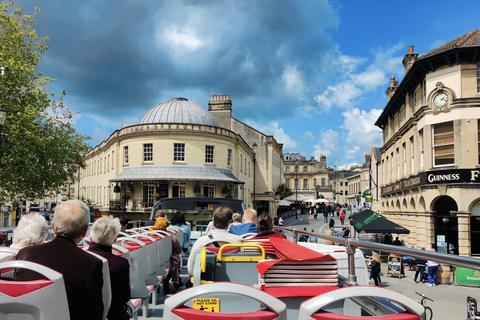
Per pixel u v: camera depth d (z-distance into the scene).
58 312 2.31
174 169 32.91
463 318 4.83
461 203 19.00
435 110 20.31
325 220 50.91
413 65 21.28
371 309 2.85
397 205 28.86
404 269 8.53
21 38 20.89
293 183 111.00
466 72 19.55
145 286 5.14
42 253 2.74
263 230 4.68
